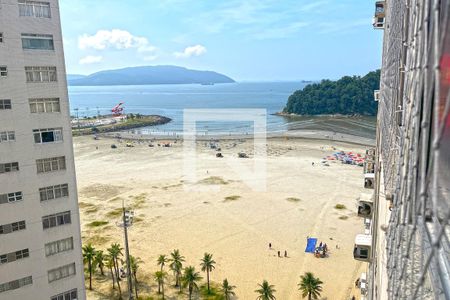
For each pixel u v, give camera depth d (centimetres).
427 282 636
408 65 832
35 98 2378
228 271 4400
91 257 4106
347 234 5391
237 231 5519
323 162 9312
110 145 11725
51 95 2438
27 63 2330
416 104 620
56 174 2502
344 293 3912
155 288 4034
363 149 10969
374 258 1809
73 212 2597
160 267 4456
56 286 2561
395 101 1281
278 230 5544
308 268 4444
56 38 2423
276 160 9388
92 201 6856
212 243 5131
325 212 6231
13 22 2256
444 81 532
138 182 7881
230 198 6825
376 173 2181
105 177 8294
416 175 610
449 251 563
